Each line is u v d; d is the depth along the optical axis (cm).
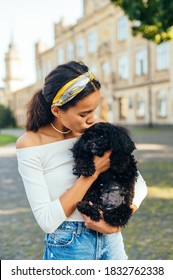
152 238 598
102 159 242
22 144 241
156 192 927
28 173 238
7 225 704
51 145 243
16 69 8462
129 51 4159
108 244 256
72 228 244
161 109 3719
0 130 5822
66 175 243
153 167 1312
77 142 244
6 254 551
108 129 249
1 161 1711
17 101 7694
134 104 4147
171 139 2425
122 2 1220
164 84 3628
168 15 1052
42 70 6719
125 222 251
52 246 248
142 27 1345
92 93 229
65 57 5703
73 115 231
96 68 4862
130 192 260
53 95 230
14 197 946
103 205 246
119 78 4425
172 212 746
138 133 3086
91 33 4903
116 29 4356
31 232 659
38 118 246
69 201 231
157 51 3709
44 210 232
